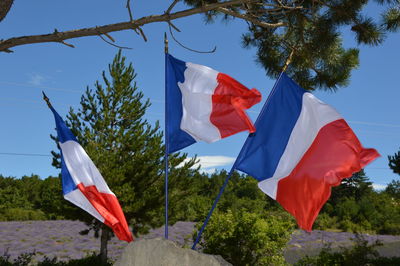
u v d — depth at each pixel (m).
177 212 13.30
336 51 9.86
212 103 5.48
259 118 5.43
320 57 9.55
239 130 5.30
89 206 5.54
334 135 5.12
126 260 4.60
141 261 4.49
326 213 42.69
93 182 5.62
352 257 11.30
